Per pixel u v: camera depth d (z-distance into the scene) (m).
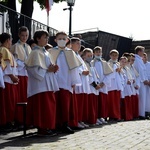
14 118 7.36
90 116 8.33
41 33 6.46
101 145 5.55
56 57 7.04
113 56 10.14
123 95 10.36
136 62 11.45
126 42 16.38
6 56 6.92
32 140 5.91
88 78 8.15
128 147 5.48
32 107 6.34
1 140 5.91
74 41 7.76
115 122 9.45
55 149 5.09
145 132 7.26
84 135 6.59
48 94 6.31
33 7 16.77
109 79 9.12
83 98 7.89
